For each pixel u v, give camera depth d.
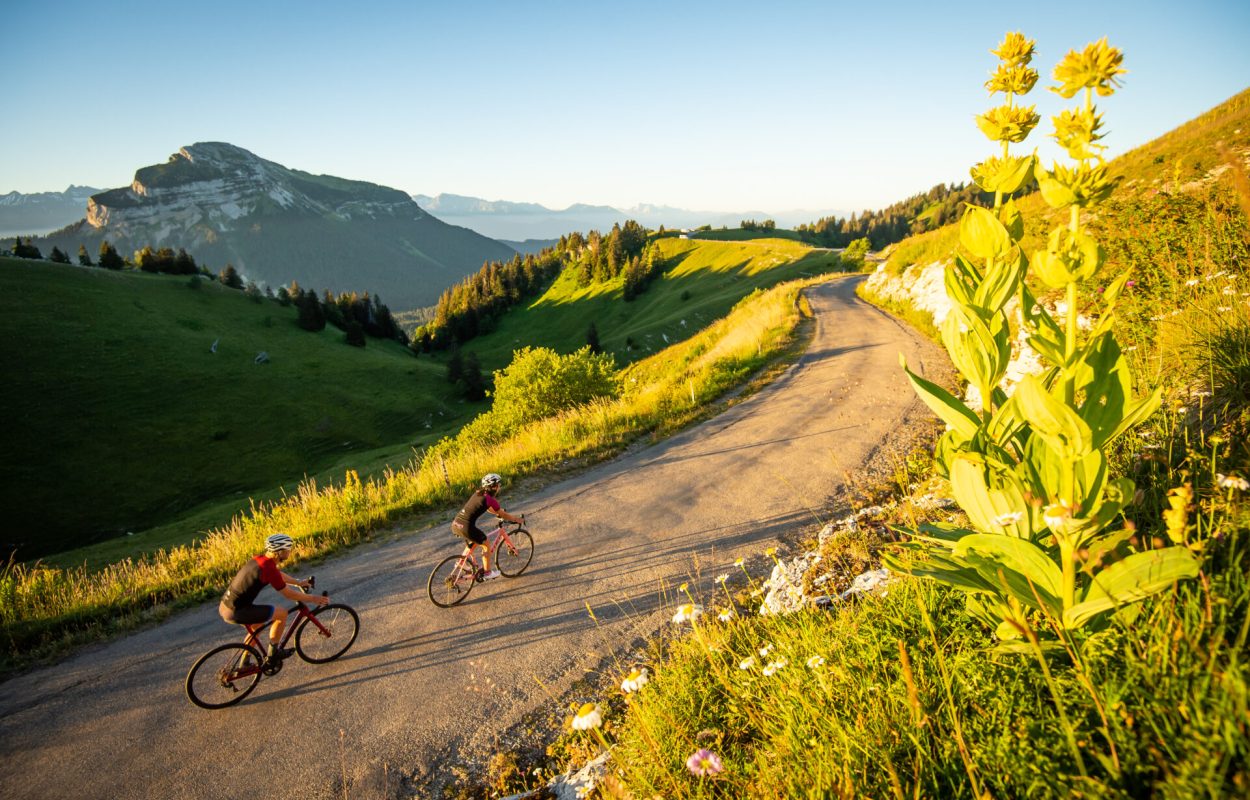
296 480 71.81
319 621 6.77
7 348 83.19
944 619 3.38
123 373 87.12
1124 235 8.13
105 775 5.19
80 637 7.54
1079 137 1.84
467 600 7.86
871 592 4.67
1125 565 2.06
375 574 8.81
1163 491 3.33
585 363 23.56
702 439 14.30
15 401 74.75
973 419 2.53
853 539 6.85
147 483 68.44
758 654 4.35
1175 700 1.87
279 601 8.30
